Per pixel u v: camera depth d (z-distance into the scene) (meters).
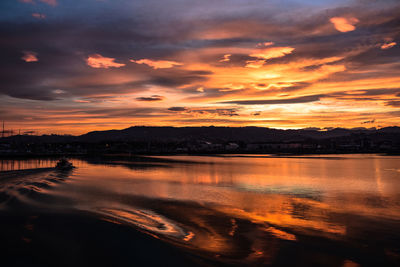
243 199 32.47
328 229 20.47
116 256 14.58
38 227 18.42
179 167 89.88
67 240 16.28
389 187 43.66
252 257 15.40
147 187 42.66
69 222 19.73
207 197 33.78
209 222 22.31
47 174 63.09
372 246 17.12
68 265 13.32
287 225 21.56
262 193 37.12
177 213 25.33
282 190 39.94
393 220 23.03
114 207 27.45
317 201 31.34
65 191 37.50
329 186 44.78
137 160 142.88
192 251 15.93
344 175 64.12
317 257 15.52
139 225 20.61
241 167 90.00
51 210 24.09
